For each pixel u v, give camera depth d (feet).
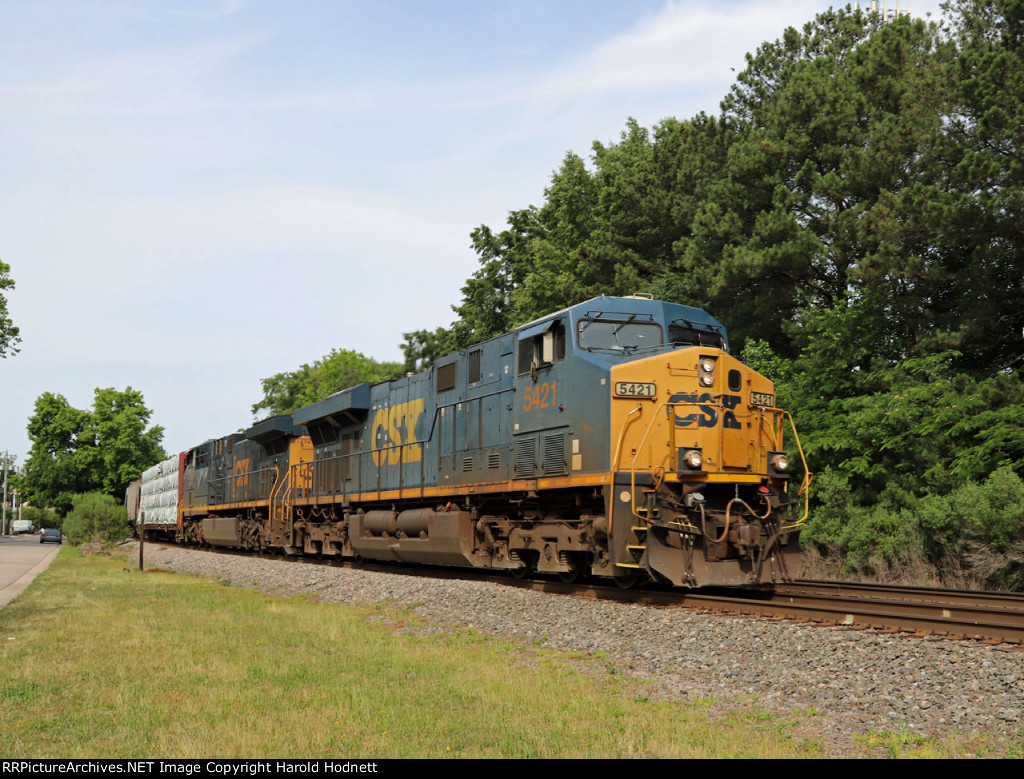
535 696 28.07
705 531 41.83
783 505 44.60
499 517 55.93
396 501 69.41
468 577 61.16
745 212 84.58
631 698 28.25
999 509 53.26
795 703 26.53
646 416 43.80
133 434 280.51
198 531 125.90
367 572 64.28
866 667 28.27
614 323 48.19
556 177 133.18
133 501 192.34
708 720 25.39
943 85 68.08
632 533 42.52
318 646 38.06
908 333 70.59
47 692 28.89
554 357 49.01
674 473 42.93
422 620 45.57
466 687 29.40
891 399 63.36
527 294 120.57
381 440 73.00
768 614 38.58
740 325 84.07
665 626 36.37
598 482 43.86
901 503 62.23
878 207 65.92
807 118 80.23
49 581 72.64
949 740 22.44
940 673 26.71
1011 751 21.26
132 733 24.21
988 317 63.41
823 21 93.50
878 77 78.69
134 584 69.72
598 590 47.21
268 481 98.43
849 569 61.26
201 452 131.75
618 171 133.08
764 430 46.32
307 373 272.10
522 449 51.70
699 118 101.04
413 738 23.76
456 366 61.26
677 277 91.35
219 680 30.89
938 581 55.98
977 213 57.98
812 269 79.15
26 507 418.10
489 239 148.66
